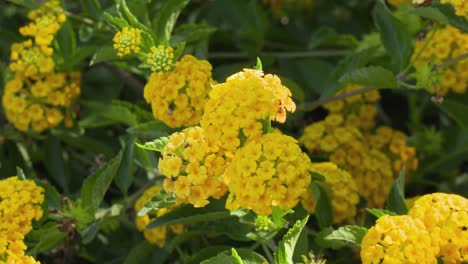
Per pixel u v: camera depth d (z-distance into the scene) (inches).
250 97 145.6
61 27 202.5
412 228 146.3
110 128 222.4
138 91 222.5
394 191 163.2
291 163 144.3
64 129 209.6
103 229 199.9
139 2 185.6
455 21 175.6
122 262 193.6
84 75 220.7
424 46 184.4
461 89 192.5
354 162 192.4
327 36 216.8
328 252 187.0
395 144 202.2
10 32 219.9
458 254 148.6
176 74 169.9
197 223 176.1
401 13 202.5
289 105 150.7
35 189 170.1
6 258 160.2
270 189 144.0
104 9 205.6
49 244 175.6
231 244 182.4
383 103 244.1
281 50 239.5
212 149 148.7
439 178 221.9
